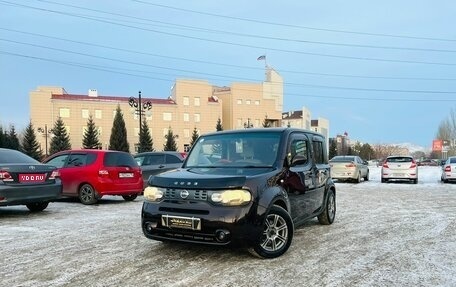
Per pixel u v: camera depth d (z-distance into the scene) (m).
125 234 6.98
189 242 5.17
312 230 7.36
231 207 5.02
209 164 6.30
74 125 73.00
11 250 5.89
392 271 4.84
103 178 11.41
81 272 4.82
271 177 5.60
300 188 6.41
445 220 8.48
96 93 77.94
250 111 87.31
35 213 9.62
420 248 5.96
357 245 6.15
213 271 4.84
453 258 5.40
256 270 4.88
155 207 5.40
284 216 5.60
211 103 83.69
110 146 70.25
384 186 19.06
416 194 14.59
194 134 81.06
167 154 15.26
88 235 6.91
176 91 80.94
